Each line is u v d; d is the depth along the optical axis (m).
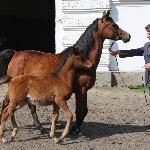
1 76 9.78
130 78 15.56
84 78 9.47
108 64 15.62
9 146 9.10
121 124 11.02
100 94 14.45
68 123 9.14
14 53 9.91
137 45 15.80
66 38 15.79
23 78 8.98
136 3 15.69
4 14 23.12
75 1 15.63
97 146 9.23
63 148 9.04
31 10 23.12
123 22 15.78
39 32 22.56
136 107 12.82
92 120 11.35
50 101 9.14
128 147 9.22
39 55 9.77
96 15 15.61
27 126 10.58
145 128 10.68
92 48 9.65
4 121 9.16
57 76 9.17
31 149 8.94
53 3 22.81
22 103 9.07
